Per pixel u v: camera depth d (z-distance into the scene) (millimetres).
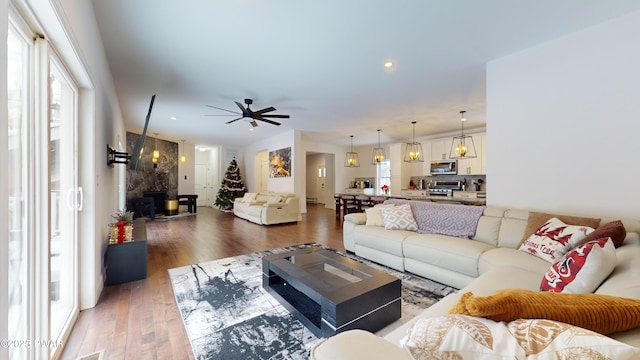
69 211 2014
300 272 2170
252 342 1747
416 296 2416
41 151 1421
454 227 3018
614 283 1086
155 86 3754
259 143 9102
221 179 9930
